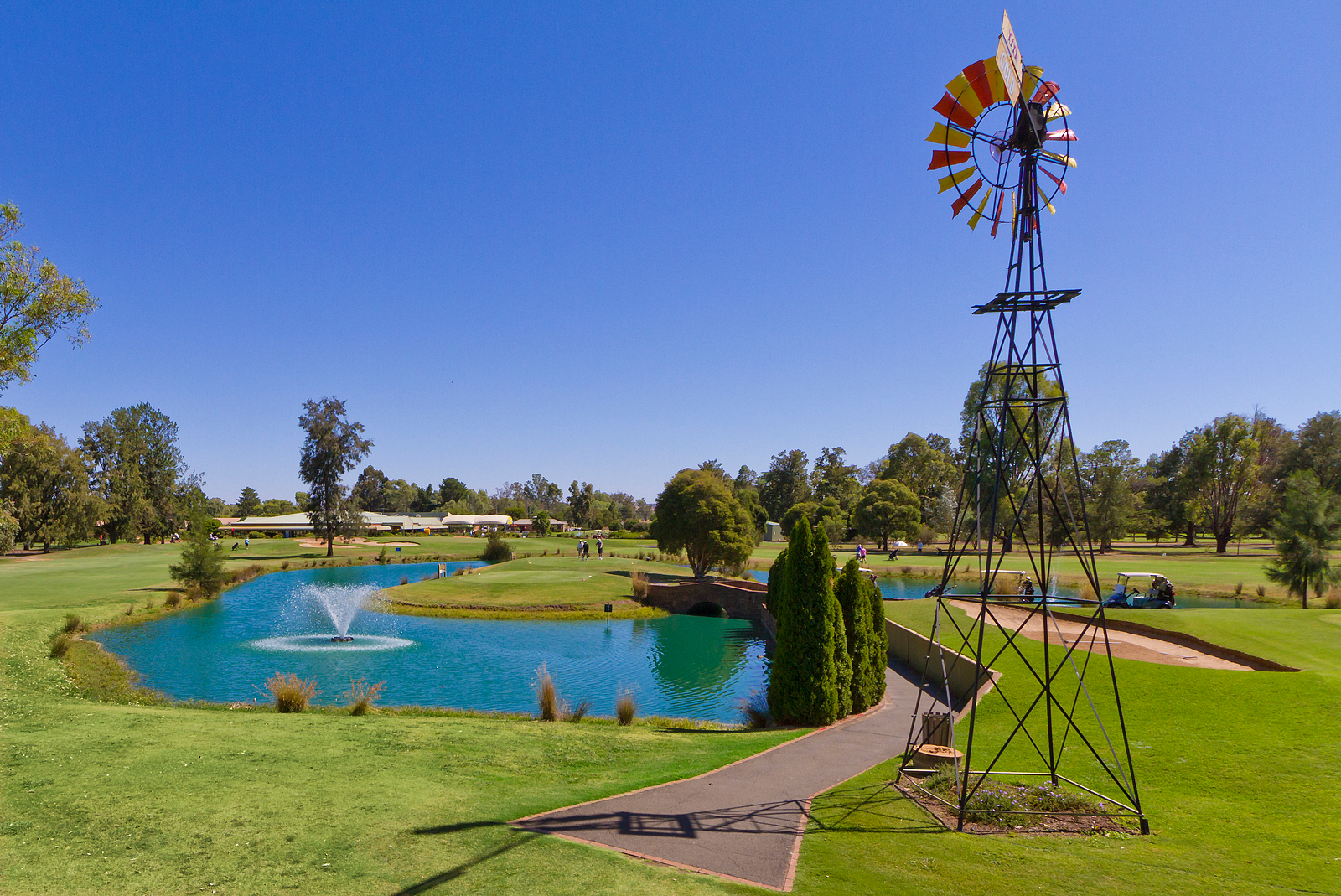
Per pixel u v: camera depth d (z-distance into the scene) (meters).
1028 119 10.18
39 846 7.55
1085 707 15.48
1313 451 73.75
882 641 18.69
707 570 56.03
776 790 10.62
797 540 17.12
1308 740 12.20
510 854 7.78
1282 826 8.91
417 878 7.14
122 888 6.71
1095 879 7.42
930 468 106.75
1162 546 96.50
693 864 7.70
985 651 22.69
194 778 9.96
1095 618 9.98
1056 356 10.23
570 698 23.00
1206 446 81.75
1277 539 37.12
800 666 16.53
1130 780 10.90
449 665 28.06
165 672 25.20
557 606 42.91
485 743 13.02
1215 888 7.21
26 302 27.48
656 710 21.69
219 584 46.03
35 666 21.09
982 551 79.94
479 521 147.50
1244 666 20.84
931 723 12.17
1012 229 10.45
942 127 10.89
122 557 67.44
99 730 12.59
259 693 22.06
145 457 92.31
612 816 9.18
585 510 155.00
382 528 132.62
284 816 8.63
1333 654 21.06
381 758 11.54
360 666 27.53
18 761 10.45
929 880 7.39
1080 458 80.06
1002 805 9.59
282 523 122.00
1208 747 12.23
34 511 72.25
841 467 131.88
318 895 6.70
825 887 7.18
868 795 10.40
